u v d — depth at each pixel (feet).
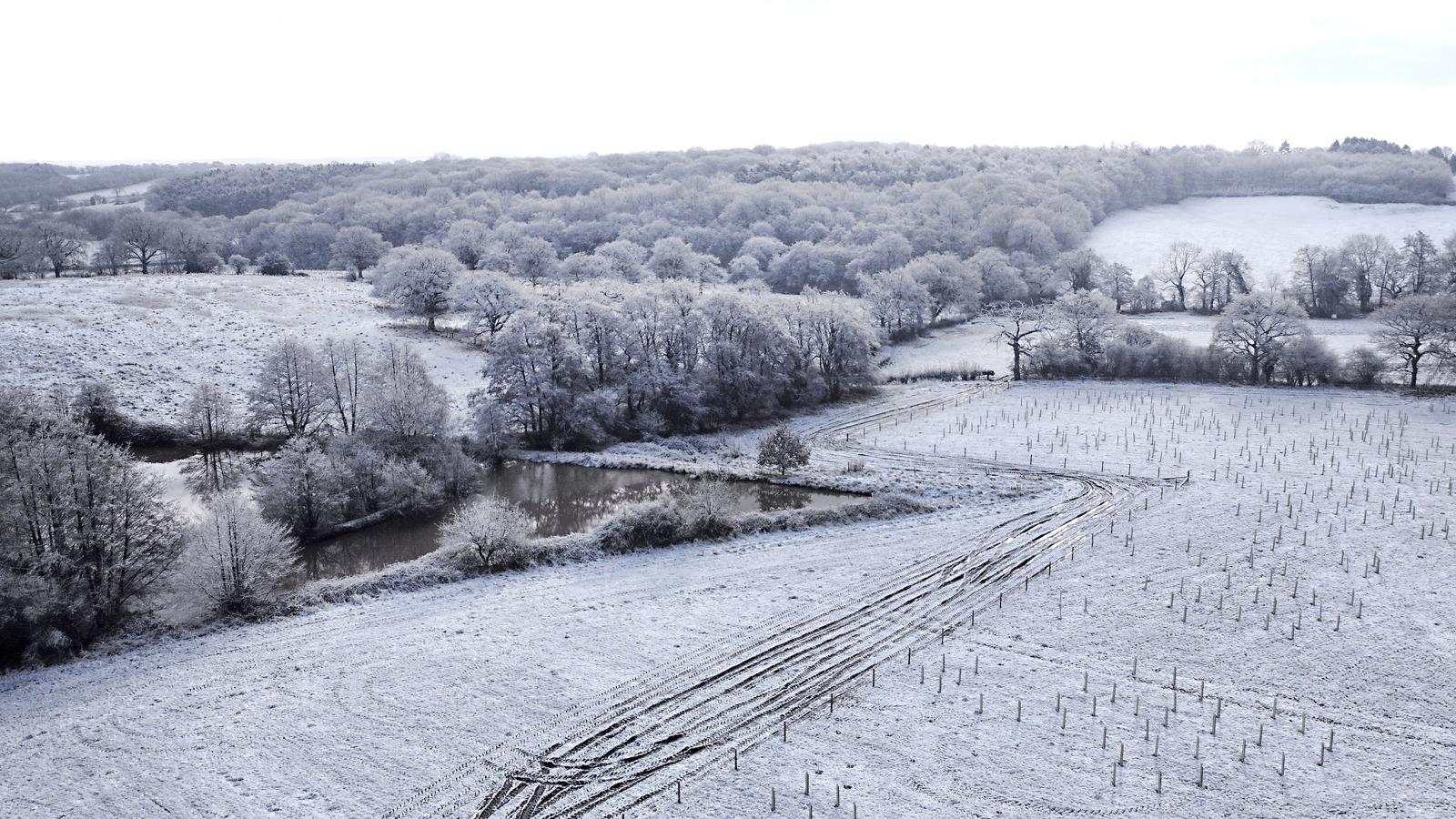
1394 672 128.26
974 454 246.68
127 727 118.73
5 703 125.29
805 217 605.31
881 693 124.98
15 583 138.41
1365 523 182.70
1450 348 304.09
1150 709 120.06
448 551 172.86
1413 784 104.53
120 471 156.25
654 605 154.51
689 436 278.46
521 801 103.86
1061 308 350.64
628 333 293.23
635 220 620.08
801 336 321.52
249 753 112.78
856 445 260.01
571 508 213.25
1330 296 420.77
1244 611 147.13
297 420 257.96
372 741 115.14
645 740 115.14
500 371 265.13
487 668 132.98
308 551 186.70
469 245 502.79
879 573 166.71
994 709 120.57
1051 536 183.11
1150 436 255.29
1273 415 273.33
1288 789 103.76
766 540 185.37
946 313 457.27
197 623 148.05
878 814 100.53
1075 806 101.40
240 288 407.64
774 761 110.52
